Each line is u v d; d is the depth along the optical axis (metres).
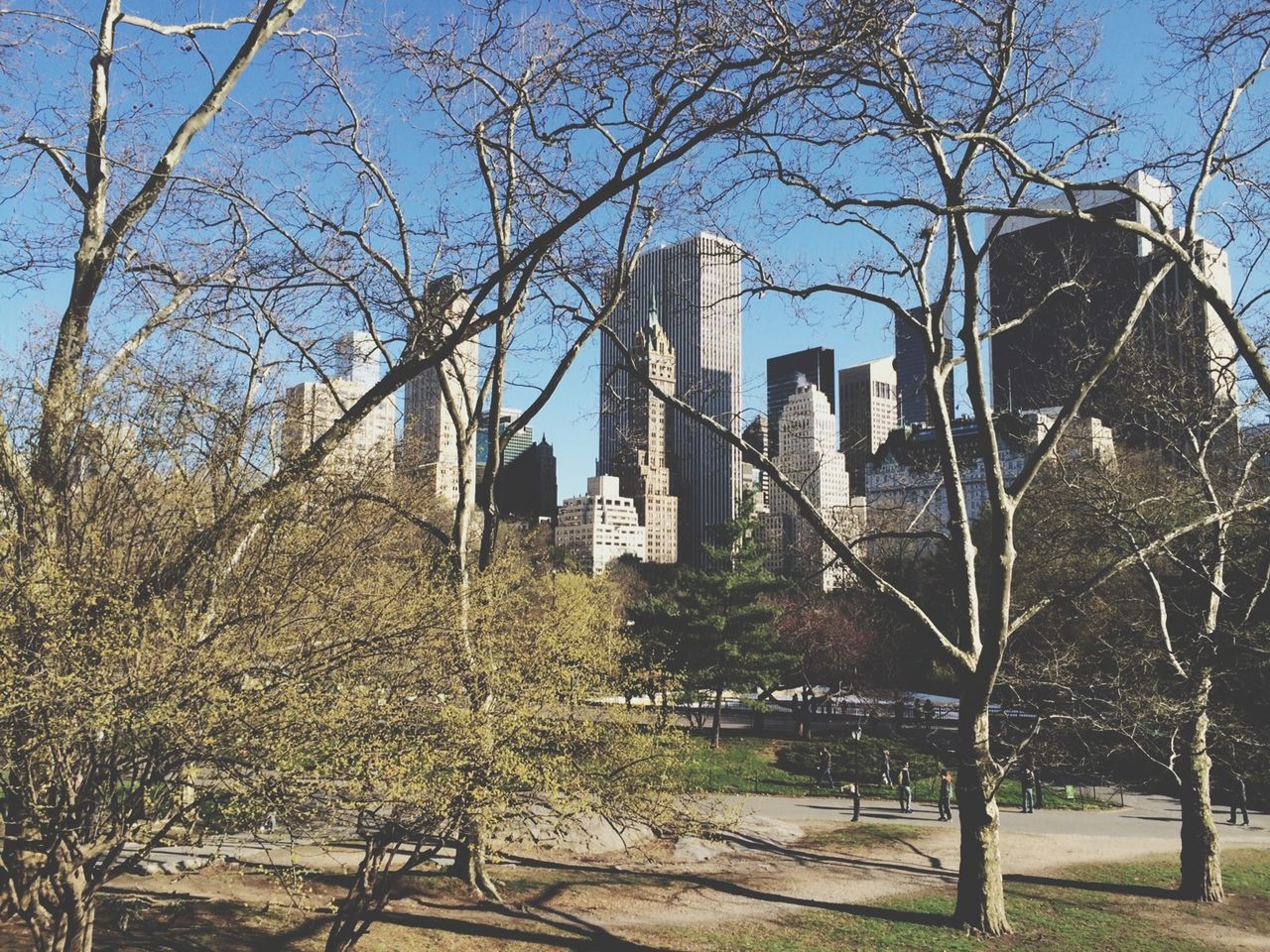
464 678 8.01
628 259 15.82
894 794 31.94
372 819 8.17
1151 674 18.64
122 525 7.56
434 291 15.05
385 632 7.27
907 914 16.52
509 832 9.96
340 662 6.84
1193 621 19.25
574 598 12.30
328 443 7.95
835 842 23.62
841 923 15.91
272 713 6.31
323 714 6.42
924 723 43.56
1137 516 16.64
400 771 6.64
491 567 11.60
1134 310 15.19
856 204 12.17
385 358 14.75
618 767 9.88
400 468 13.96
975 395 15.14
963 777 15.74
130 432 7.78
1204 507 18.19
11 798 6.68
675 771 13.58
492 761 7.81
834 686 47.75
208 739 5.96
